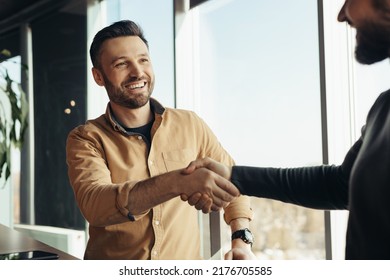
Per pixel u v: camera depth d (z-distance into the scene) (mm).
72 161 1698
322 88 2398
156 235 1674
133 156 1772
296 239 2566
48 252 1613
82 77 4629
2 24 5355
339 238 2404
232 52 3047
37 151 5023
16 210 5090
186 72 3500
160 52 3674
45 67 5027
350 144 2396
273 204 2686
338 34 2430
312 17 2500
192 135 1872
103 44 1766
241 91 2959
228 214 1716
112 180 1753
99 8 4633
